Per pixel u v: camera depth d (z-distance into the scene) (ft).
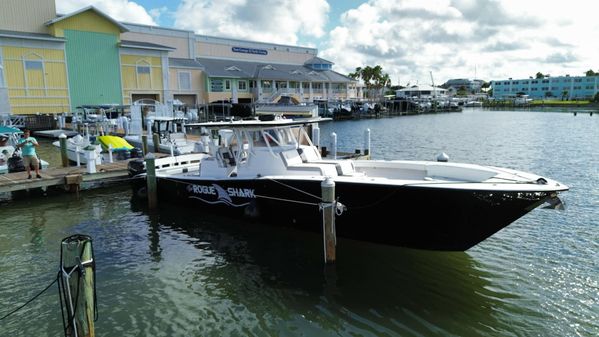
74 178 47.11
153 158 40.47
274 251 30.58
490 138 111.24
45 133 105.60
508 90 511.81
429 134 125.49
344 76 232.53
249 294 24.76
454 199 24.35
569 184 50.72
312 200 29.35
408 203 25.76
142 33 173.06
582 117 222.28
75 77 130.00
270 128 32.42
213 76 171.63
